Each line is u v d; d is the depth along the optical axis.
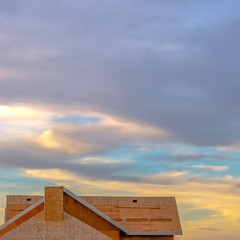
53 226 44.19
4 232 46.97
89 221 51.03
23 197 57.97
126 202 57.88
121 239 54.00
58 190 45.47
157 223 56.12
